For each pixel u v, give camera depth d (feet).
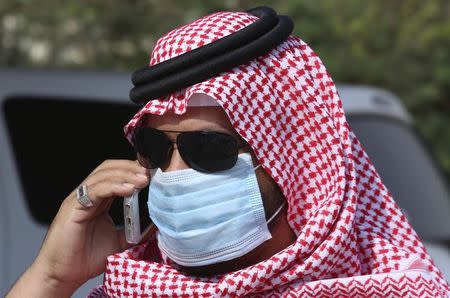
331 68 70.79
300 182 19.38
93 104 34.53
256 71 18.94
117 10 62.23
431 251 35.19
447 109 75.25
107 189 20.43
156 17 63.10
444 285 20.04
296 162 19.34
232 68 18.78
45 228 32.14
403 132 39.75
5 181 32.71
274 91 19.10
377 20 75.56
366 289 18.72
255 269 18.60
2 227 31.94
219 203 18.89
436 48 74.79
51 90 34.76
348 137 19.43
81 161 34.06
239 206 18.92
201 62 18.70
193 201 18.93
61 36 62.08
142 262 19.86
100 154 34.01
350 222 18.75
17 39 62.39
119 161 20.65
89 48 62.54
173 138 19.25
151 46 63.26
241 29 18.81
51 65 62.49
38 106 34.42
